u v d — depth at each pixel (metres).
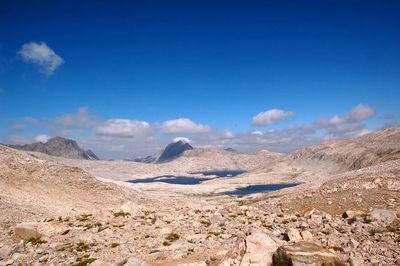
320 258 18.84
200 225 34.25
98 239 31.59
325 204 44.41
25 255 29.80
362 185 55.22
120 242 30.44
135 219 37.78
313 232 28.31
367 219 30.70
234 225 33.81
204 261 23.62
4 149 88.62
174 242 29.16
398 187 50.44
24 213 56.69
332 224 30.61
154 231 32.91
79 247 30.12
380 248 22.30
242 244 22.59
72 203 72.94
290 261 18.80
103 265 25.34
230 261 21.52
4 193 66.06
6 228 44.09
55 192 77.12
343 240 24.94
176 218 37.34
